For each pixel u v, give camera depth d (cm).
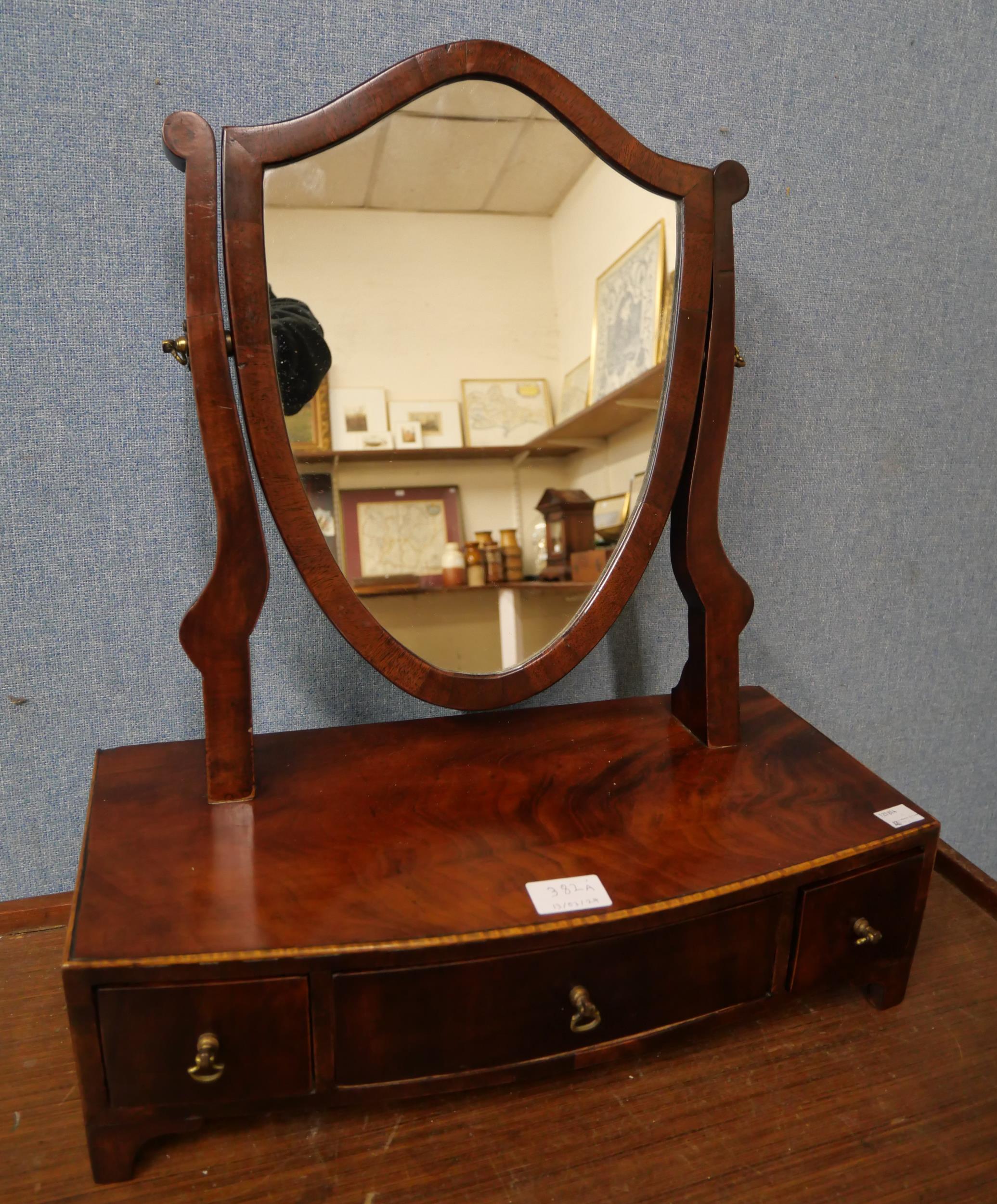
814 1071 57
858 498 98
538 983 50
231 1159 50
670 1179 49
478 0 76
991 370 101
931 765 108
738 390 91
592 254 67
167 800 63
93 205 70
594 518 70
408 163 61
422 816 61
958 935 75
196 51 70
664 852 57
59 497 73
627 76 82
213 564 78
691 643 76
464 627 68
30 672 74
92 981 44
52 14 67
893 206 94
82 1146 51
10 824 76
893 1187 49
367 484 64
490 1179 49
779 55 86
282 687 81
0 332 69
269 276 59
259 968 46
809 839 59
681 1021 55
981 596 106
